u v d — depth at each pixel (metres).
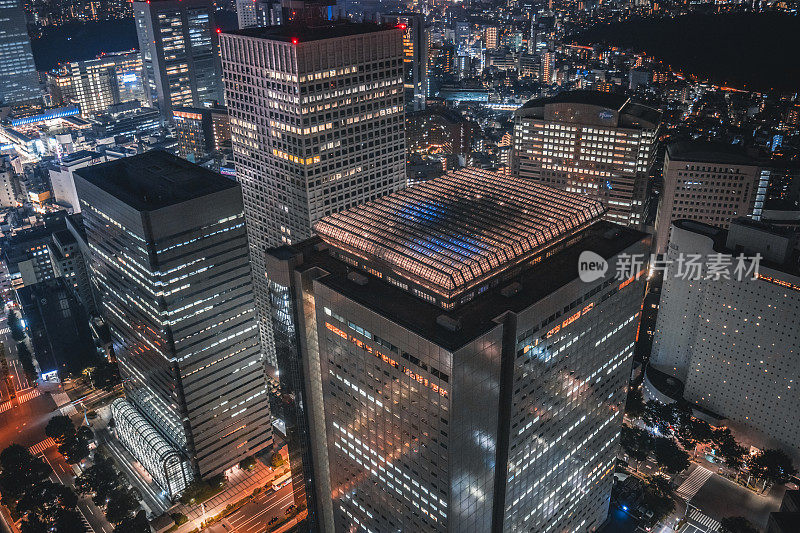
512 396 162.50
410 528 181.00
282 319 190.25
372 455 182.88
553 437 188.38
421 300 159.75
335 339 173.75
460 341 141.62
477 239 164.25
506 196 191.25
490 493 174.88
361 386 172.62
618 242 183.88
